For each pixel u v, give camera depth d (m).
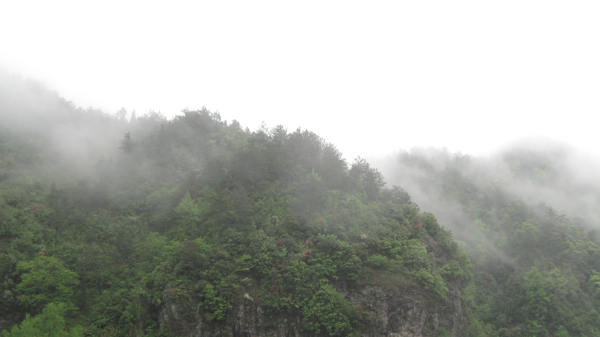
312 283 46.06
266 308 43.50
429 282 50.75
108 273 47.66
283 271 46.41
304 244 50.88
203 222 53.81
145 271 47.75
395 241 54.41
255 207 56.41
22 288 41.81
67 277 44.22
